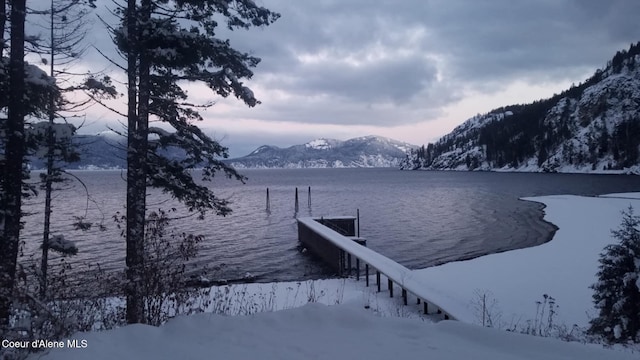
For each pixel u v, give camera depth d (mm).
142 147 9680
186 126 10539
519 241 32219
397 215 50719
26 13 8539
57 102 9844
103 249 29672
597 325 10336
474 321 11977
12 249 7945
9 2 8602
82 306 7586
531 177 150875
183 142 10266
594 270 19938
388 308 15828
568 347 5418
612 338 9625
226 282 21766
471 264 23031
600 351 5301
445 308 13297
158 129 10203
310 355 5195
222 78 9961
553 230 35250
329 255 27125
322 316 6598
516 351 5457
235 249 32031
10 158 8172
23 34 8398
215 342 5547
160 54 8922
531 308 14328
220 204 10891
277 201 73000
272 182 153750
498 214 49250
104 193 86312
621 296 9914
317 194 88062
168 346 5312
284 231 40656
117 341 5402
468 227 40375
